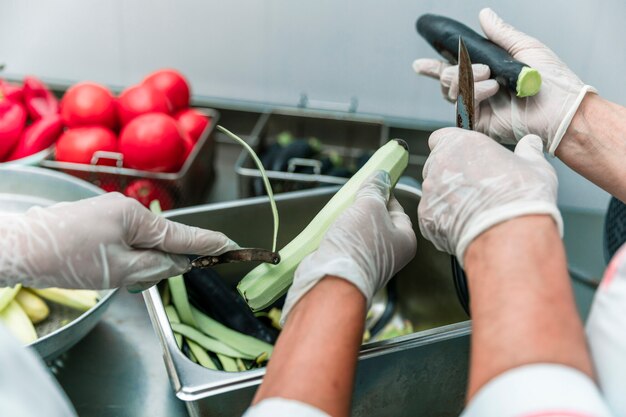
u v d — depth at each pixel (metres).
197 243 0.55
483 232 0.39
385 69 1.14
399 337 0.58
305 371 0.37
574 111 0.66
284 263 0.59
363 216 0.52
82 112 0.93
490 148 0.48
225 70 1.19
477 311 0.34
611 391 0.30
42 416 0.31
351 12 1.08
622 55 1.03
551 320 0.31
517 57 0.73
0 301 0.69
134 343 0.74
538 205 0.38
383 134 1.09
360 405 0.60
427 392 0.62
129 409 0.66
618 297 0.30
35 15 1.15
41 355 0.58
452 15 1.06
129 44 1.18
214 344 0.72
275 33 1.13
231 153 1.18
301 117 1.13
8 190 0.82
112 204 0.52
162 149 0.88
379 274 0.51
